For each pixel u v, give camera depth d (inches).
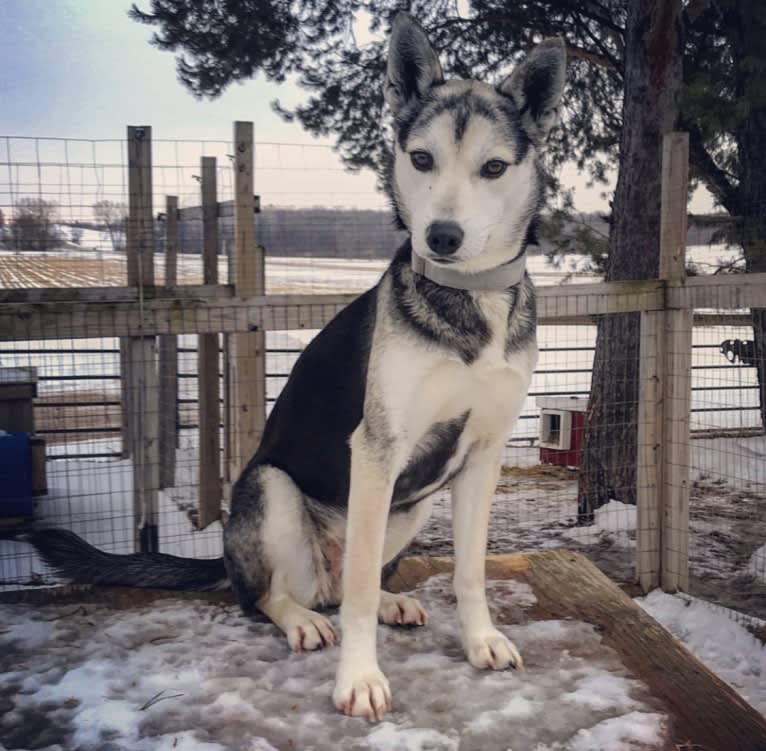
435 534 214.7
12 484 186.5
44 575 158.9
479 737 73.2
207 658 89.4
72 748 70.6
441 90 90.0
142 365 157.5
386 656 91.0
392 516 102.0
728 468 271.1
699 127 251.3
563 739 73.3
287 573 100.0
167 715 76.2
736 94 246.7
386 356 82.7
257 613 102.7
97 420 323.6
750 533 217.3
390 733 73.6
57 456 229.3
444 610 105.8
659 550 166.4
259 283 210.4
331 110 306.5
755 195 278.5
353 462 84.0
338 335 98.5
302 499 100.1
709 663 139.9
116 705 77.8
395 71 92.4
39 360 358.6
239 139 168.9
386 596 101.8
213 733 73.2
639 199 229.6
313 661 88.7
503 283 83.9
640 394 161.8
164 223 263.6
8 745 71.1
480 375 83.3
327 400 96.8
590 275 315.0
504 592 112.7
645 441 161.8
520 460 323.0
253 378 171.8
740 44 245.4
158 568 111.3
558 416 310.3
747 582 181.9
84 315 130.0
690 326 155.5
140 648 92.4
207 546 183.5
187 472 258.4
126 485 230.7
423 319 82.2
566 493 267.1
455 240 78.0
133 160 167.3
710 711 79.2
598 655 92.0
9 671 85.9
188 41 274.2
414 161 86.3
